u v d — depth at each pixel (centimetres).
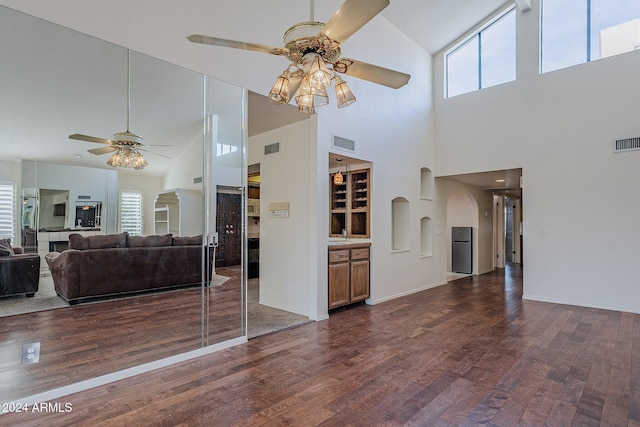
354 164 532
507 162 580
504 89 586
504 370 281
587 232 502
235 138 351
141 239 308
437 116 670
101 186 287
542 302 524
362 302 509
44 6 240
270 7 362
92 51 266
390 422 208
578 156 512
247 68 349
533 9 555
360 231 543
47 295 263
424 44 638
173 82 307
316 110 422
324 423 207
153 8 288
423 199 636
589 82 505
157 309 313
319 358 305
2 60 238
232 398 235
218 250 348
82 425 204
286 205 460
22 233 253
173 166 322
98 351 281
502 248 935
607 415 215
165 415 214
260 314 443
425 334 371
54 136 264
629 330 386
